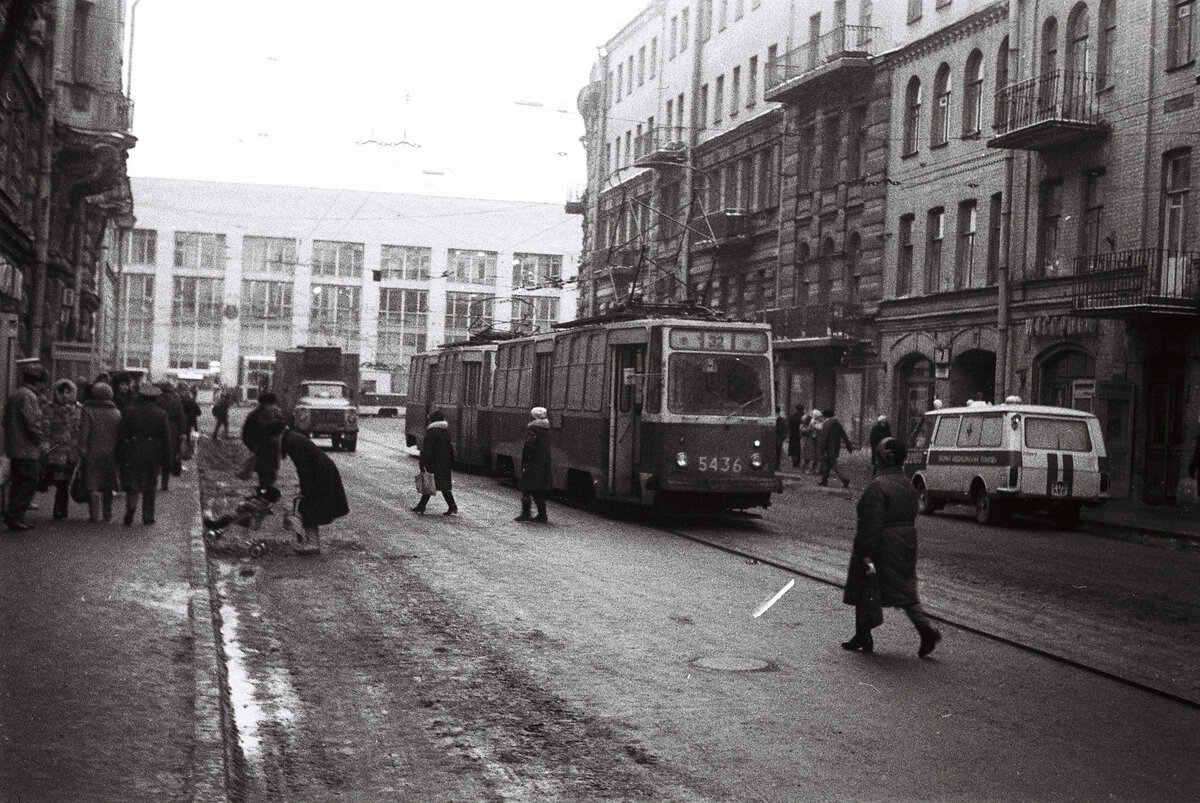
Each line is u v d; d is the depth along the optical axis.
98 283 56.91
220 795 5.83
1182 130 27.58
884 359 39.28
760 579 14.27
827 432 32.66
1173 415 28.17
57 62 34.09
